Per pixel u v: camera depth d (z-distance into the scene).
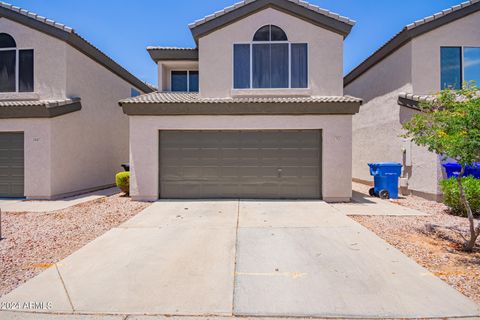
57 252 5.57
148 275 4.54
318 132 10.57
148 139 10.55
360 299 3.84
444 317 3.47
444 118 5.46
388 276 4.47
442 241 6.14
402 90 12.33
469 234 6.60
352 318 3.48
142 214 8.47
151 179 10.55
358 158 16.56
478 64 11.73
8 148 11.41
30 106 10.86
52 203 10.37
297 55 11.30
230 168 10.66
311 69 11.18
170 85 15.02
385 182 11.05
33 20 11.87
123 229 6.98
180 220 7.79
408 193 11.82
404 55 12.23
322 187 10.41
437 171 10.28
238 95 11.19
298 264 4.93
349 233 6.59
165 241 6.10
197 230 6.87
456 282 4.29
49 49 11.96
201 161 10.68
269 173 10.61
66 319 3.48
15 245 5.94
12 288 4.17
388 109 13.38
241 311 3.61
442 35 11.75
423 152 10.99
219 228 7.02
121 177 11.79
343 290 4.07
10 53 12.10
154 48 13.47
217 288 4.14
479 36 11.70
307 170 10.59
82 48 12.78
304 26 11.24
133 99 10.87
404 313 3.55
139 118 10.59
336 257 5.22
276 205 9.59
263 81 11.31
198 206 9.47
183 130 10.65
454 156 5.24
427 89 11.76
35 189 11.11
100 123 14.41
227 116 10.54
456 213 8.42
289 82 11.25
